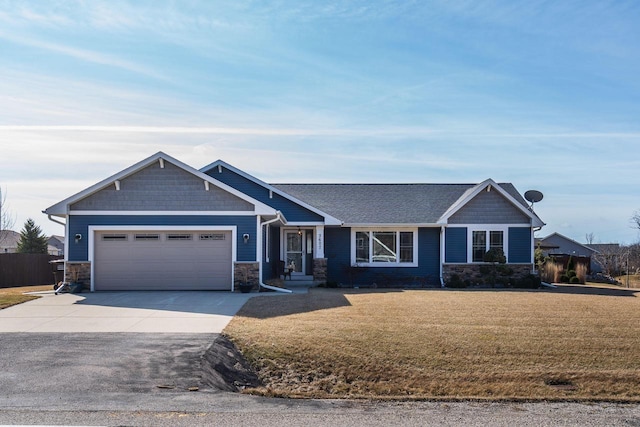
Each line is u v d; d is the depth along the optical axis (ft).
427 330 43.60
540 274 91.30
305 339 40.06
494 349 39.68
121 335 40.78
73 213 67.10
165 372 32.22
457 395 33.14
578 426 25.63
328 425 24.70
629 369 37.04
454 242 82.99
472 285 81.66
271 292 66.95
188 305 55.01
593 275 111.96
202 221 67.72
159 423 24.12
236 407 27.17
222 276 67.97
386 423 25.31
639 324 46.80
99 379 30.71
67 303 56.54
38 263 96.37
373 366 36.78
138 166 66.90
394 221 83.87
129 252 67.56
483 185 82.69
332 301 58.03
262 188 81.61
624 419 27.07
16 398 27.43
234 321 45.96
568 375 36.04
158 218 67.51
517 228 82.99
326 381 35.06
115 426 23.58
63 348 36.91
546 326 45.68
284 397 30.66
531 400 31.24
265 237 75.10
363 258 85.15
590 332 43.93
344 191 94.99
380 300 58.95
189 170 67.31
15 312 50.90
